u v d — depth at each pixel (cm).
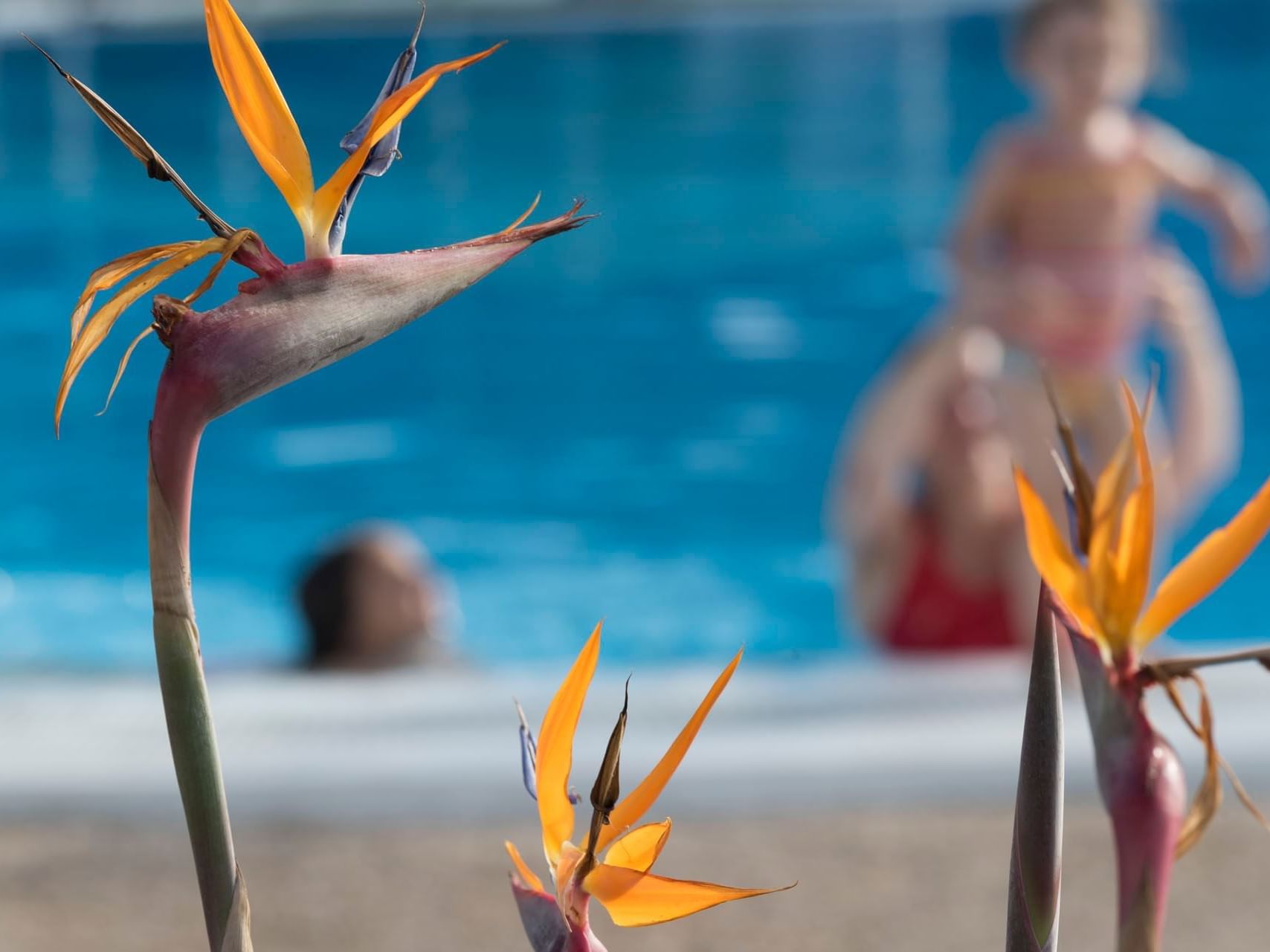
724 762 343
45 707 400
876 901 289
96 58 2083
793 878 302
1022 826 85
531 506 1087
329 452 1191
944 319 711
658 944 272
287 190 83
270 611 928
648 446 1173
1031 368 729
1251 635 887
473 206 1590
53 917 286
